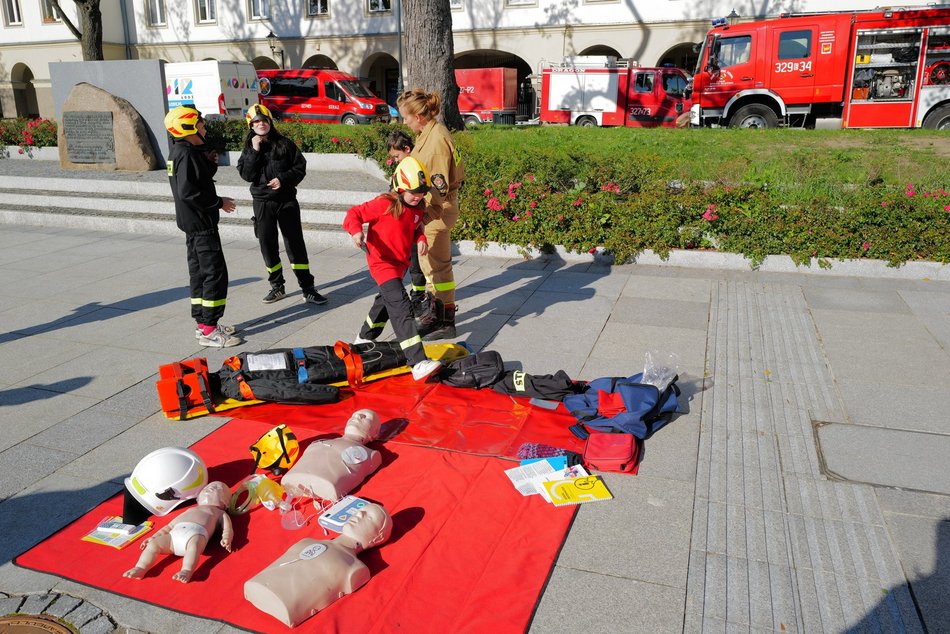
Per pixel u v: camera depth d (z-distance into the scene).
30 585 3.18
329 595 2.99
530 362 5.55
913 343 5.77
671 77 23.58
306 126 14.52
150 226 10.70
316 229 9.82
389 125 14.28
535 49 30.27
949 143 12.03
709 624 2.89
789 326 6.24
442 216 5.95
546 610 2.97
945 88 15.66
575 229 8.53
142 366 5.64
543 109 25.00
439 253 6.06
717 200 8.20
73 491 3.91
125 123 13.64
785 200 8.10
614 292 7.35
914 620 2.88
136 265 8.86
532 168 9.19
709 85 17.61
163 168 14.13
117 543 3.44
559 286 7.62
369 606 3.00
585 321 6.48
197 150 5.66
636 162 9.28
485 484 3.85
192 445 4.36
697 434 4.39
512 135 14.00
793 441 4.29
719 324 6.32
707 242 8.26
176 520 3.36
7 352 5.98
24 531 3.56
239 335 6.34
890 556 3.27
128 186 12.45
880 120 16.28
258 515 3.66
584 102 24.42
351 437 4.16
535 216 8.66
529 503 3.67
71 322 6.73
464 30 30.86
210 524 3.38
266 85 23.97
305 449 4.19
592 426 4.35
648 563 3.25
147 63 13.72
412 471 3.99
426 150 5.83
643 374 4.66
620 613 2.95
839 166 9.88
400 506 3.67
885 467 3.98
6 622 2.97
